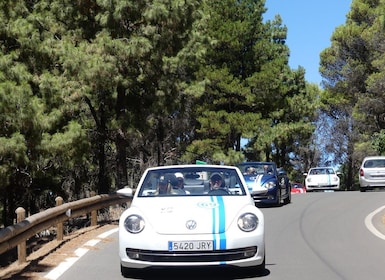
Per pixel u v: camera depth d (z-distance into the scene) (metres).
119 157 23.33
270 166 20.92
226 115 38.94
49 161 22.42
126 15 20.42
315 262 9.61
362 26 48.56
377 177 28.50
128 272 8.48
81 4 21.14
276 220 15.98
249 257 8.02
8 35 18.64
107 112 23.47
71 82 19.67
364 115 48.84
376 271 8.82
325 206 19.91
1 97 15.84
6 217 22.81
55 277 8.65
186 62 22.05
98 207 15.45
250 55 40.03
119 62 20.16
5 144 16.23
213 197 8.88
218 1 40.00
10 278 8.56
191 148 39.47
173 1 20.75
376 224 14.76
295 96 48.88
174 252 7.82
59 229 12.38
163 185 9.38
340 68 53.12
